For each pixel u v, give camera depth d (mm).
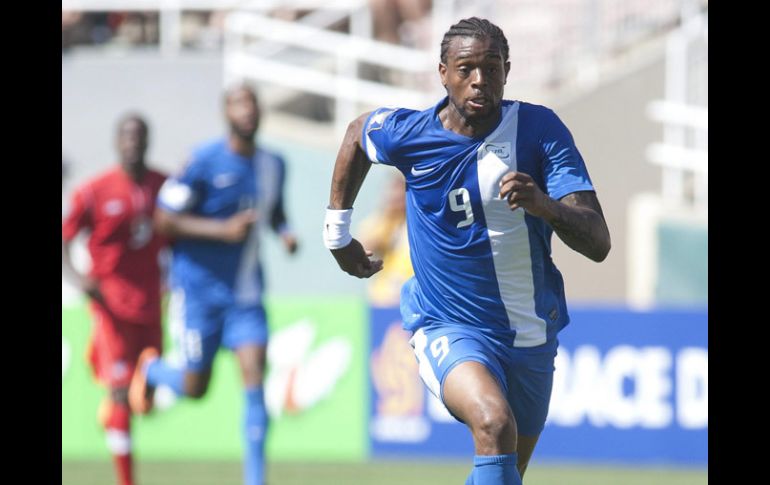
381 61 50406
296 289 47312
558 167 16984
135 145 34969
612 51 51875
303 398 37844
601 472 35094
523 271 17609
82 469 35969
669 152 48094
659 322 36812
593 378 36969
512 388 18266
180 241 30797
